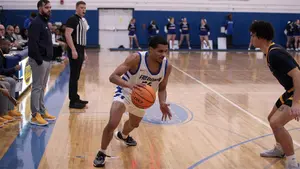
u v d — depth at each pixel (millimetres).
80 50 6277
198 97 7695
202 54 18125
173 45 20422
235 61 15016
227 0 20875
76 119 5801
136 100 3559
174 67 12648
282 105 3701
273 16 21250
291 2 21172
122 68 3680
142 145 4648
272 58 3564
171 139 4914
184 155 4320
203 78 10297
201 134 5160
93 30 20188
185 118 6000
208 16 20906
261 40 3688
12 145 4523
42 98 5547
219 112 6453
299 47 20703
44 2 5062
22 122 5535
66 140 4770
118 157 4211
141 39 20641
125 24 20500
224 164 4062
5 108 5586
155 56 3621
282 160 4207
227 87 8969
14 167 3846
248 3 21016
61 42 13336
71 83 6449
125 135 4523
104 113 6215
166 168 3918
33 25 5000
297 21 20406
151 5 20422
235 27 21203
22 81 7520
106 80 9516
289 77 3617
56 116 5949
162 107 3936
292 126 5609
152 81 3822
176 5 20594
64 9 19703
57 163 3984
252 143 4793
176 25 20766
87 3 19922
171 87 8781
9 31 11180
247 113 6410
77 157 4176
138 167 3930
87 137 4910
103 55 16500
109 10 20250
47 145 4562
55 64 12656
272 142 4836
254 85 9320
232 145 4707
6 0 19234
